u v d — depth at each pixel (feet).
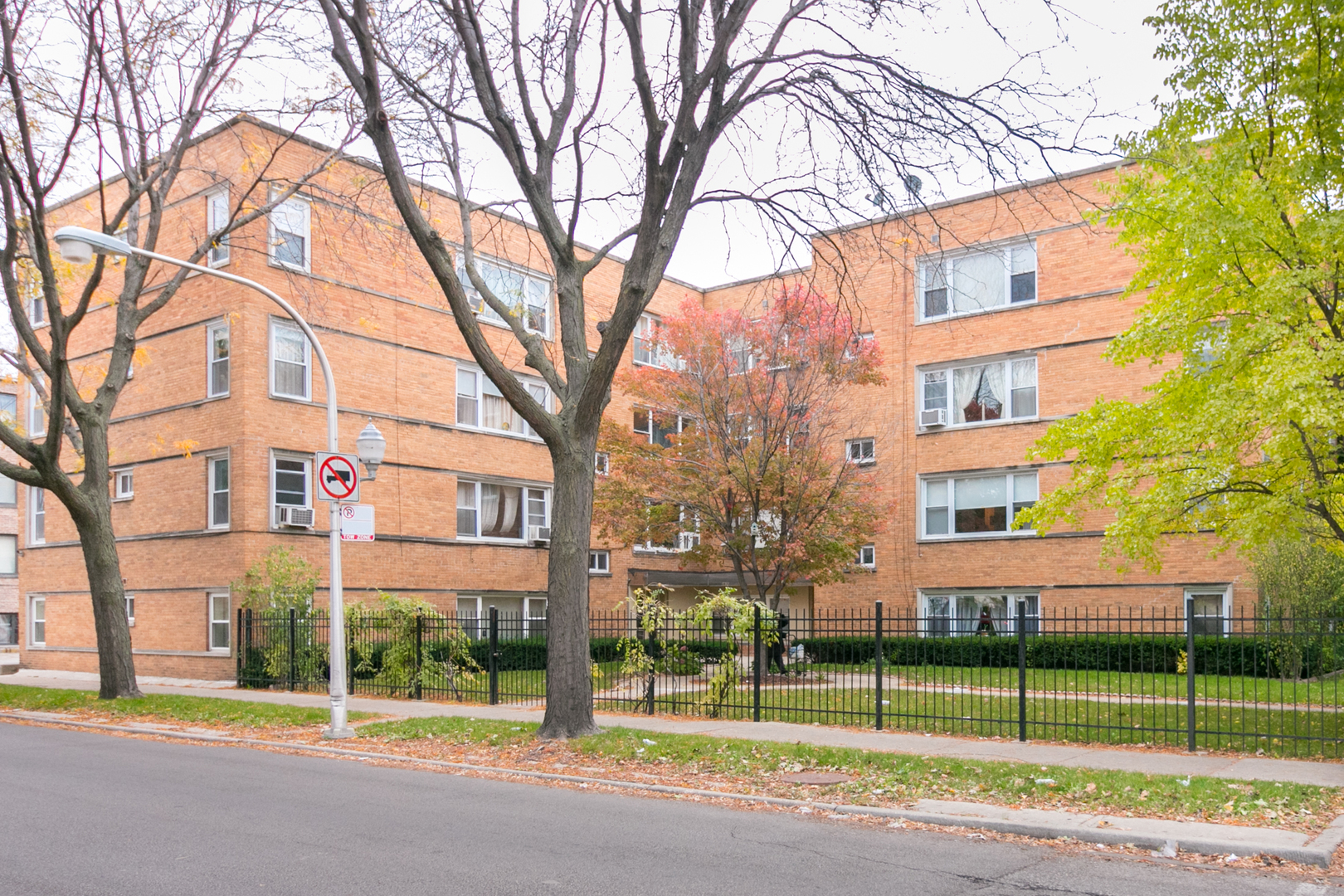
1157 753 37.24
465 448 85.71
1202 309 38.70
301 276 73.77
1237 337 37.52
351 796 30.78
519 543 89.56
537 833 25.71
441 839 24.97
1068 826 25.52
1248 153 38.04
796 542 65.00
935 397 86.07
